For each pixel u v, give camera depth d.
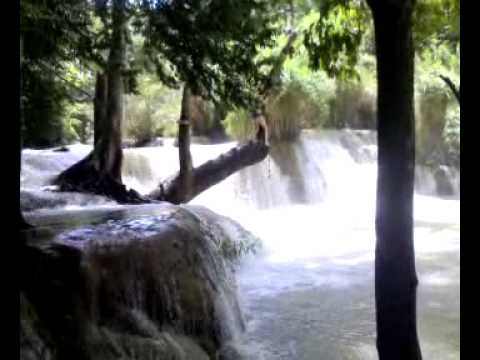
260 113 8.78
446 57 5.74
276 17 5.71
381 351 2.38
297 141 14.95
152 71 8.00
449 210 14.02
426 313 6.40
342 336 5.66
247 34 6.02
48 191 8.04
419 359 2.39
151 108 16.22
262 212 13.00
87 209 7.00
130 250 4.87
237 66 6.39
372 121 18.11
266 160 13.80
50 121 12.84
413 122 2.29
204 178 8.88
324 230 10.96
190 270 5.50
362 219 12.27
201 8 5.98
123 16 6.52
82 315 4.22
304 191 14.44
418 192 17.20
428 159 17.52
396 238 2.31
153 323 4.82
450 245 9.80
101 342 4.24
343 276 7.77
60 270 4.30
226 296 6.07
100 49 7.01
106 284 4.55
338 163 15.63
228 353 5.35
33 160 10.69
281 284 7.43
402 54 2.23
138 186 11.79
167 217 6.20
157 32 6.18
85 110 15.80
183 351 4.81
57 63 7.74
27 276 4.21
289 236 10.41
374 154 16.61
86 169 8.52
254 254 8.55
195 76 6.45
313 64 4.28
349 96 17.59
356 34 4.19
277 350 5.44
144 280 4.89
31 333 3.78
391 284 2.34
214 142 15.12
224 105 6.95
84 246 4.55
